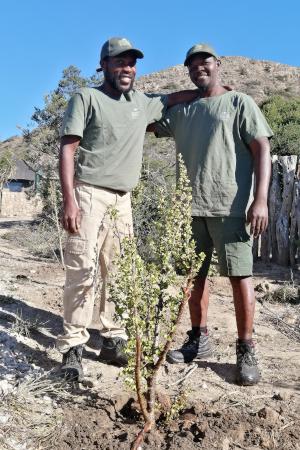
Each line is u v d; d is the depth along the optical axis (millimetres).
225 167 4273
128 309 3371
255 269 9414
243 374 4098
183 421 3408
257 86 64812
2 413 3426
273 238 9992
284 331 5652
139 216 7328
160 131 4621
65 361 4082
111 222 4078
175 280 3525
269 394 3973
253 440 3256
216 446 3156
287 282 7895
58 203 10984
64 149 4051
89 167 4152
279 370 4484
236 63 72000
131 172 4242
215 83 4379
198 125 4348
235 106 4277
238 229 4242
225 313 6199
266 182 4129
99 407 3600
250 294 4230
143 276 3396
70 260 4133
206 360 4625
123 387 3969
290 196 9734
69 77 15969
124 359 4328
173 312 3490
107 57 4078
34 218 18828
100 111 4062
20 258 10109
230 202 4258
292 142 16578
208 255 4539
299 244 9461
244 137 4270
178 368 4426
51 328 5273
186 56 4355
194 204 4344
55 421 3410
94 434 3273
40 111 14922
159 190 3748
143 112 4285
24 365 4195
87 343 4922
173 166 11102
